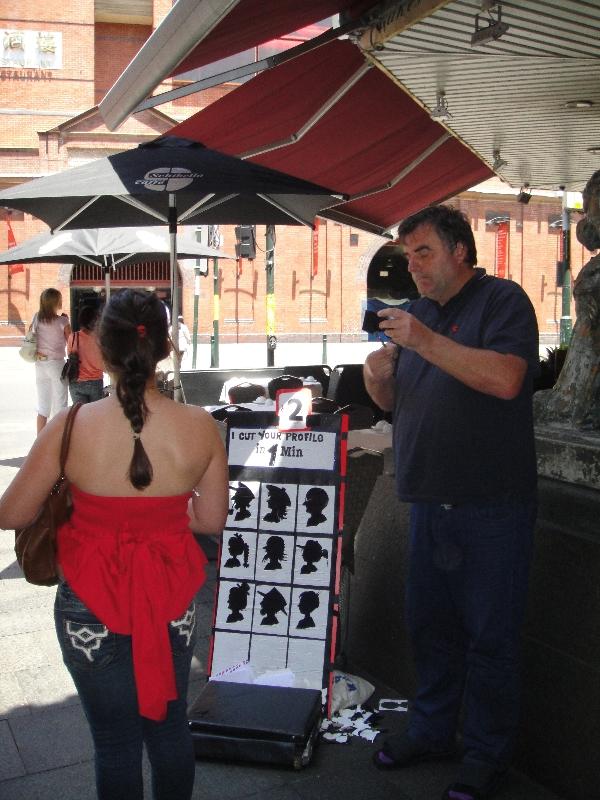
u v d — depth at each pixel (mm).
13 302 28594
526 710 3105
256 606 3547
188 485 2219
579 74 4215
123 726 2199
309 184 4984
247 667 3500
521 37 3688
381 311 2623
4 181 28172
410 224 2883
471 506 2855
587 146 5871
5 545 6145
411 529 3133
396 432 3029
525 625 3098
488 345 2723
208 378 9602
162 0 29953
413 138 6855
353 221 9188
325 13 4422
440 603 3096
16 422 12789
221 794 2992
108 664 2152
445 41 3805
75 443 2150
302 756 3125
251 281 30922
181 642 2221
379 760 3174
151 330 2188
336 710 3561
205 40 4137
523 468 2828
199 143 5488
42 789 3021
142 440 2150
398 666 3775
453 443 2811
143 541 2164
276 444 3596
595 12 3338
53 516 2189
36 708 3637
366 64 5160
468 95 4684
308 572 3520
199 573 2262
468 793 2896
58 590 2227
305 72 5277
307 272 31406
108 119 5031
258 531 3576
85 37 29844
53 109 29719
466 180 8312
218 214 6230
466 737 3041
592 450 3031
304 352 30125
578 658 2898
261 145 6562
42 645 4312
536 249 33188
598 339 3398
